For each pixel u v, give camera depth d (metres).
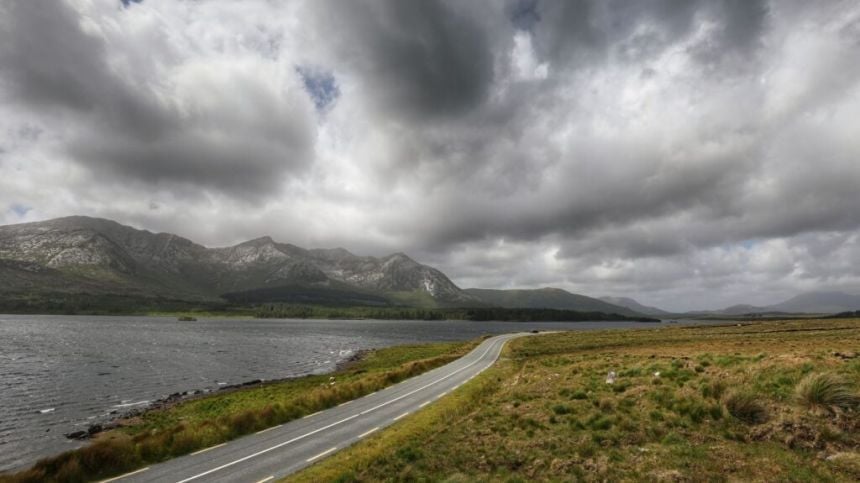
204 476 19.30
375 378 45.78
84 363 85.88
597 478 14.20
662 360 37.16
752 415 17.17
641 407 21.12
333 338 169.62
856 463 12.63
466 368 57.03
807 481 12.16
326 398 35.56
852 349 38.91
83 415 47.88
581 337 111.94
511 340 111.19
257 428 27.91
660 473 13.75
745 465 13.55
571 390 27.77
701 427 17.27
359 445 22.69
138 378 71.94
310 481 17.98
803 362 24.77
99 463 20.45
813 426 15.16
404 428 25.19
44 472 19.31
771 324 139.62
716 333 101.56
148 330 189.25
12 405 52.31
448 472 16.69
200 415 44.94
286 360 99.56
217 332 190.88
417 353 97.88
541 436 19.17
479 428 22.08
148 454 22.36
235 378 74.44
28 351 102.19
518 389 32.09
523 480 14.79
